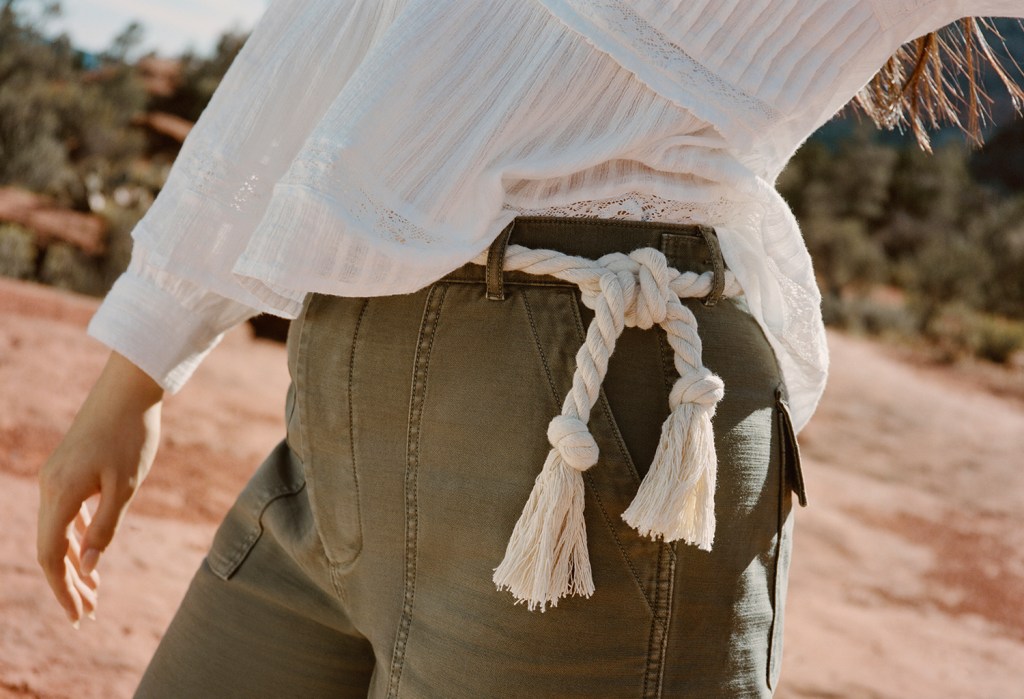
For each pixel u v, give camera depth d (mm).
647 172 980
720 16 929
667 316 960
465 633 950
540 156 948
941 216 20562
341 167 881
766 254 1058
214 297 1198
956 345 14453
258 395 5582
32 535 2865
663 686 944
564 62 929
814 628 3938
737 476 973
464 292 973
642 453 941
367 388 1020
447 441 966
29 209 11258
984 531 6188
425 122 913
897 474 7234
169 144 18922
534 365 944
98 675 2277
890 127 1278
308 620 1257
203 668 1289
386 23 1016
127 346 1189
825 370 1163
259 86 1056
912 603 4586
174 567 3016
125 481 1251
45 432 3979
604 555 929
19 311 5746
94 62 20781
